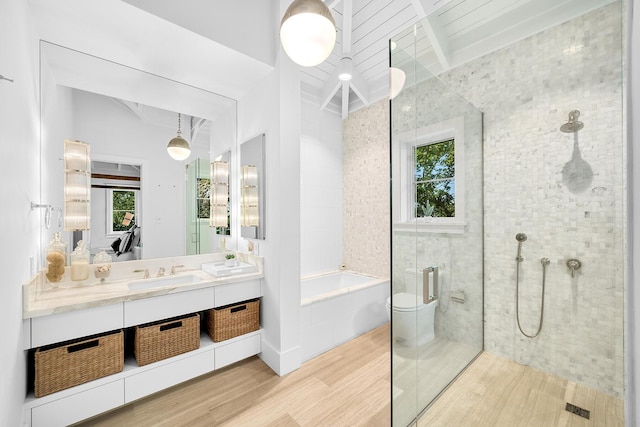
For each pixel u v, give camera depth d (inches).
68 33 66.3
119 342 65.0
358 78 125.7
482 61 78.4
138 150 88.2
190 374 75.3
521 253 78.0
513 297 79.7
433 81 66.3
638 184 34.4
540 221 74.6
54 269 67.3
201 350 77.4
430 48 65.4
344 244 154.4
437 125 67.0
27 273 55.4
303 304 90.6
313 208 141.3
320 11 50.7
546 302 74.5
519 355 78.6
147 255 89.2
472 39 73.5
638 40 34.9
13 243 46.3
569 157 69.2
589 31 63.1
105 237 81.5
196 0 68.0
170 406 68.4
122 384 64.8
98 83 82.0
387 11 91.8
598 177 65.6
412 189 61.7
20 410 51.0
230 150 106.7
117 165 84.4
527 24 70.2
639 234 33.8
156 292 69.7
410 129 61.2
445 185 70.0
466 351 77.1
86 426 61.6
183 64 82.1
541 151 73.2
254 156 96.1
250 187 96.2
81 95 79.2
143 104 89.5
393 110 58.8
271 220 87.9
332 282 143.4
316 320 94.4
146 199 89.4
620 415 60.7
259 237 93.0
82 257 72.3
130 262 85.9
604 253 66.2
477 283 81.4
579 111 66.5
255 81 93.5
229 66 83.7
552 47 68.4
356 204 148.3
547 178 72.9
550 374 73.8
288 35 52.6
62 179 75.8
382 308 120.8
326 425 62.0
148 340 69.3
